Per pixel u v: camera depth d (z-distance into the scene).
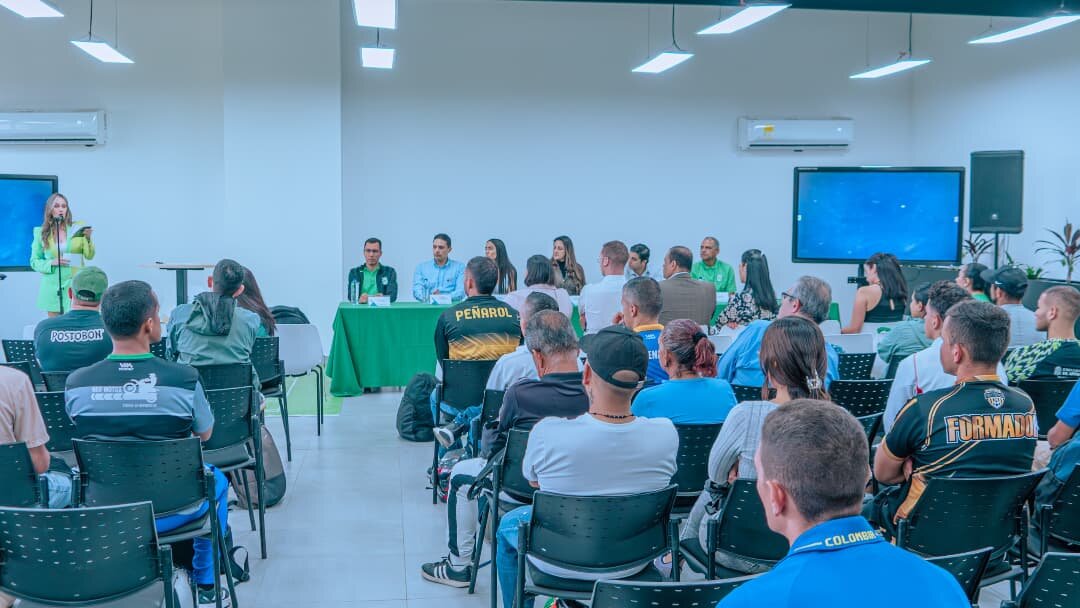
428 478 5.09
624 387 2.49
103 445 2.80
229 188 8.93
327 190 9.05
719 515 2.55
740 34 9.86
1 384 2.73
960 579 2.07
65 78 9.07
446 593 3.59
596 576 2.52
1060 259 7.84
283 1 8.88
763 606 1.24
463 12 9.46
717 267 9.08
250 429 3.81
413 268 9.62
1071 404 3.01
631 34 9.71
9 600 2.40
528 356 3.80
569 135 9.73
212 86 9.27
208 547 3.25
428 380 5.93
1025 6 6.79
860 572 1.24
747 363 3.81
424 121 9.49
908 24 10.06
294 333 5.86
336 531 4.26
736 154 9.98
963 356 2.53
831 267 10.15
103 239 9.25
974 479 2.42
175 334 4.32
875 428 3.50
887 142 10.17
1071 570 1.87
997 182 8.09
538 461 2.54
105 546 2.33
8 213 7.66
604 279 5.86
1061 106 7.83
